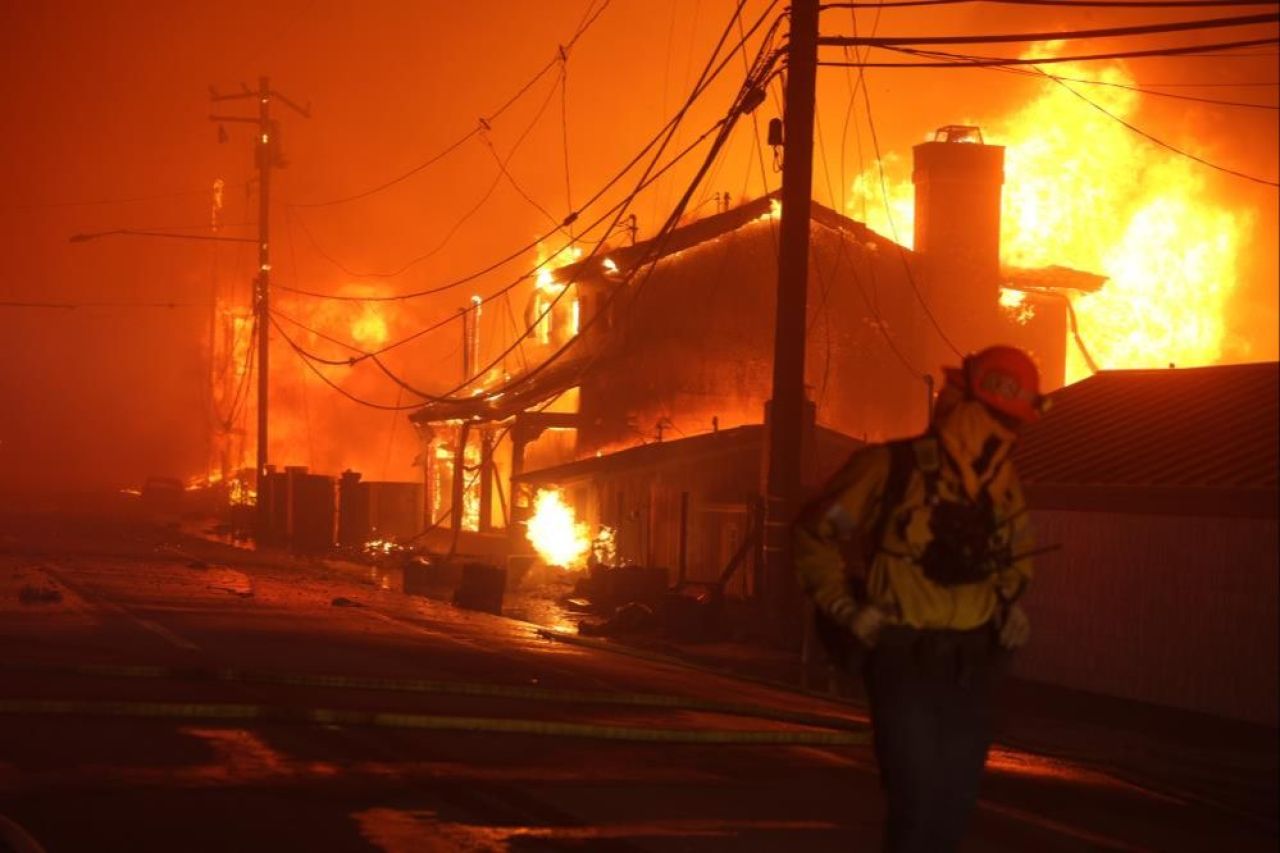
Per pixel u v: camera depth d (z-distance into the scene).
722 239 43.09
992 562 4.94
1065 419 20.73
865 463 5.06
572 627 25.69
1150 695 16.89
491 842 7.32
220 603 24.64
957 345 42.94
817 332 42.16
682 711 13.35
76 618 20.23
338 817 7.75
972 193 43.12
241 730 10.50
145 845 7.00
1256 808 10.53
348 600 26.77
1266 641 15.57
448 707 12.53
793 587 22.55
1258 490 15.37
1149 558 17.05
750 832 7.77
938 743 5.00
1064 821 9.02
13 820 7.41
